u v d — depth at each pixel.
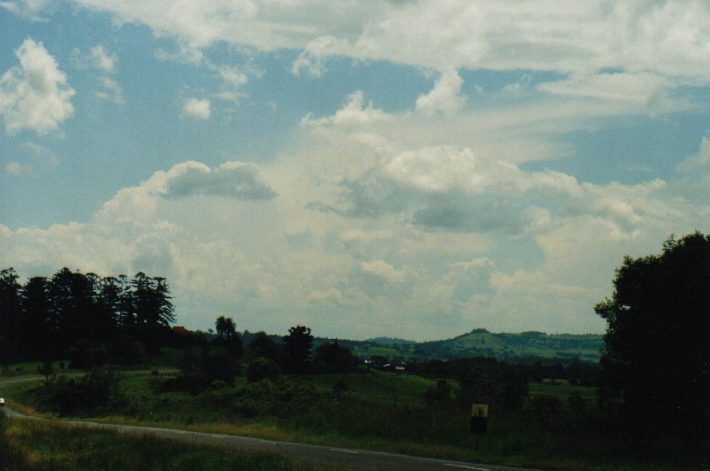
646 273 35.12
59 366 143.00
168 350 174.38
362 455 27.28
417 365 169.25
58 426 33.44
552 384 113.75
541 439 29.88
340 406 43.66
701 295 33.69
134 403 66.06
